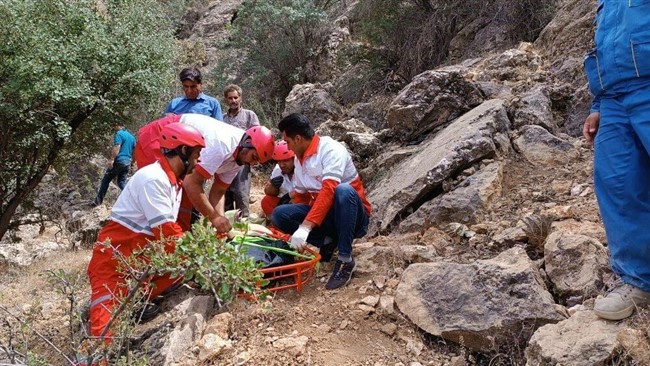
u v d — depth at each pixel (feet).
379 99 31.27
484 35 30.07
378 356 10.99
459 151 16.39
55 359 12.55
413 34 34.24
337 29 46.52
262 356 11.10
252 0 48.73
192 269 10.48
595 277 11.01
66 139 32.60
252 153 14.23
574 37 22.70
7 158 33.68
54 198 43.27
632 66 8.99
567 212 13.87
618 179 9.19
